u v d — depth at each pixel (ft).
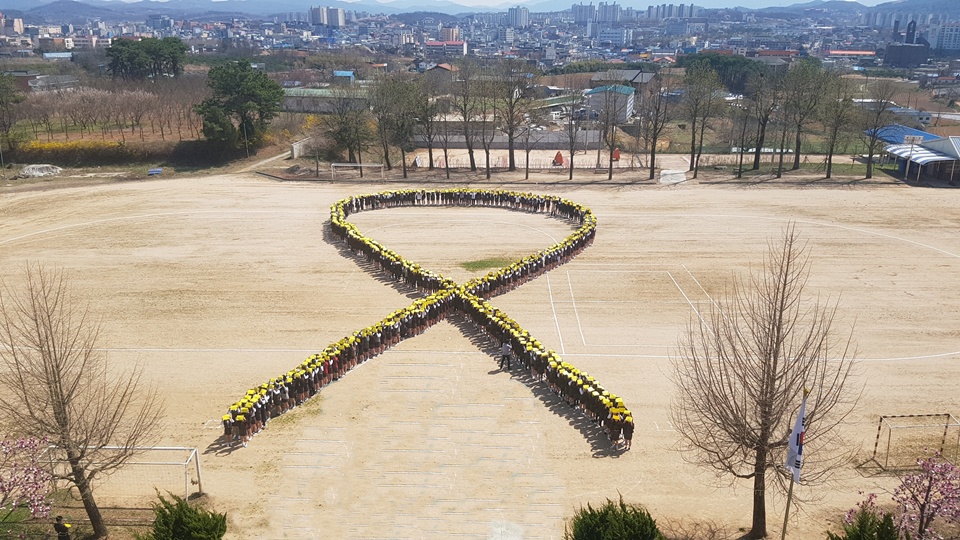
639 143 394.11
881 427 118.21
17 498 88.69
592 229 211.61
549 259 190.08
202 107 322.34
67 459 90.94
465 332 155.33
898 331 153.17
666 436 116.67
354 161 328.08
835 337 150.10
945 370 136.87
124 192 272.51
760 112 311.06
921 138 306.14
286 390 124.36
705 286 178.81
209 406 126.52
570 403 125.90
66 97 376.07
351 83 382.01
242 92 322.14
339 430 119.65
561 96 494.59
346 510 100.53
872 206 249.14
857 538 80.28
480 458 111.96
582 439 116.67
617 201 259.39
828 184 281.74
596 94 432.25
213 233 222.69
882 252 202.59
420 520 98.32
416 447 114.83
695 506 100.78
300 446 115.44
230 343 150.30
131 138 340.80
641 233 221.46
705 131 439.22
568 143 378.32
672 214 241.55
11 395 122.83
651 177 294.46
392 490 104.63
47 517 95.61
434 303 157.38
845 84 313.32
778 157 340.59
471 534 95.40
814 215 238.89
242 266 194.70
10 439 98.84
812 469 105.50
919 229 223.10
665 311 164.55
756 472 89.86
